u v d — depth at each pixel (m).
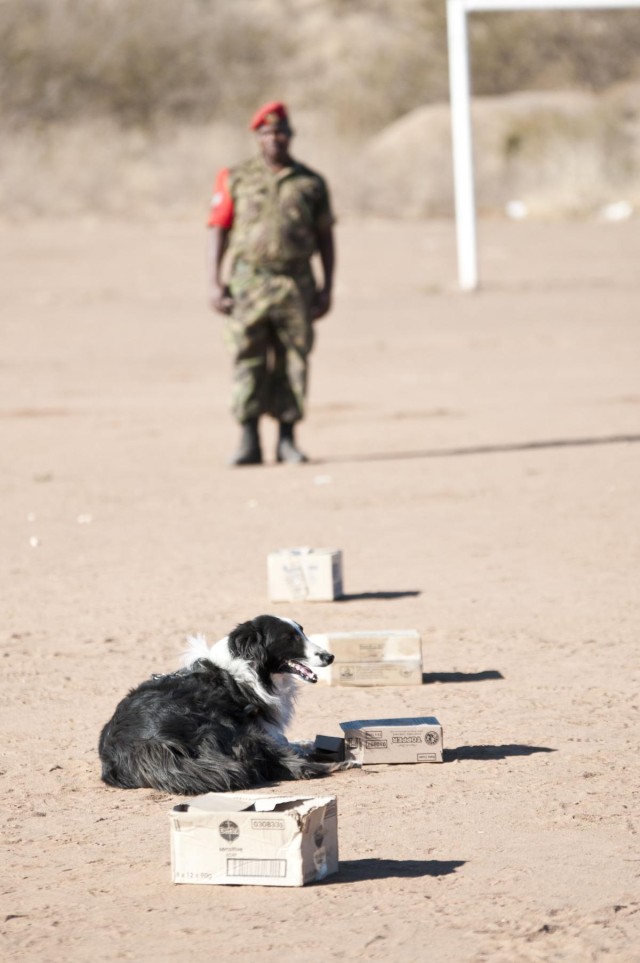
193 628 10.66
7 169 57.06
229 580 12.22
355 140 67.44
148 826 6.76
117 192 56.00
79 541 13.96
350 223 51.81
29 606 11.45
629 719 8.32
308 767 7.35
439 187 56.12
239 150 60.94
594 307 34.50
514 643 10.11
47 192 55.12
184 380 26.11
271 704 7.38
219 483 17.03
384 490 16.34
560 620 10.69
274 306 17.81
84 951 5.43
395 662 9.23
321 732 8.23
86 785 7.40
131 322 32.97
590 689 8.95
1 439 20.52
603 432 20.25
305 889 5.92
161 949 5.41
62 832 6.73
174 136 65.62
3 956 5.41
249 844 5.96
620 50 80.06
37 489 16.80
